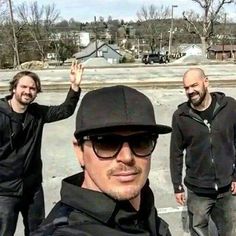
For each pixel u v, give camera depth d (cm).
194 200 384
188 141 380
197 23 5800
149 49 8825
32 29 6394
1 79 1636
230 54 6656
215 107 365
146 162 131
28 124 353
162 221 156
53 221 119
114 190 123
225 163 371
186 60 2739
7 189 350
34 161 365
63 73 1889
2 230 350
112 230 120
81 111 130
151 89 1330
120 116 125
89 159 127
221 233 384
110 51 7800
